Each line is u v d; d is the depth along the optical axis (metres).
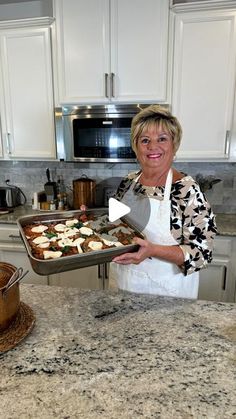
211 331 0.93
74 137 2.29
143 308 1.05
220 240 2.12
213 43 2.03
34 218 1.33
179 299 1.12
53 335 0.91
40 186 2.88
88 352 0.83
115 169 2.71
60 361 0.80
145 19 2.06
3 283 0.89
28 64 2.31
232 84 2.07
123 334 0.91
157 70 2.13
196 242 1.18
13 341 0.86
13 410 0.66
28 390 0.71
